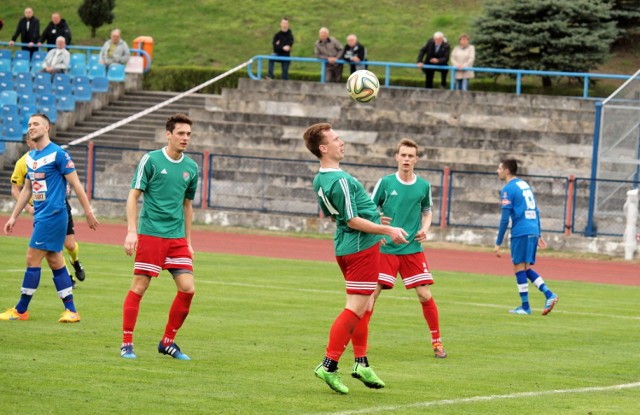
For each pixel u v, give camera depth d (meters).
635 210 54.53
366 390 18.77
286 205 64.19
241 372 20.02
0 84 77.00
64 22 84.44
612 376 21.08
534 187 62.62
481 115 72.50
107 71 82.00
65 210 25.39
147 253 20.89
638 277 46.81
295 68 114.00
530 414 16.98
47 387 17.72
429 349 23.97
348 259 18.56
